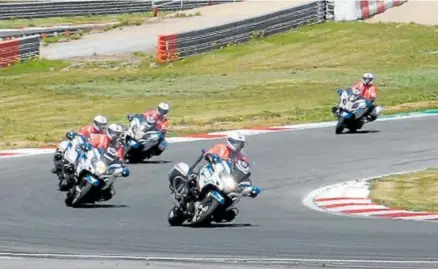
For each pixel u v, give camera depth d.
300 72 150.25
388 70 150.25
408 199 66.00
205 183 53.88
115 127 65.94
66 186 70.19
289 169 80.31
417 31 179.88
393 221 56.59
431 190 69.44
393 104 118.81
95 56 169.00
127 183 73.94
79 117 114.56
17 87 138.75
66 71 156.38
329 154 87.25
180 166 55.41
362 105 97.69
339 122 98.44
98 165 62.72
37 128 106.81
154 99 127.50
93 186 62.84
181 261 42.59
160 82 142.25
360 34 179.00
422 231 51.97
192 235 51.28
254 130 102.62
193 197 54.78
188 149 91.12
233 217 55.81
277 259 43.12
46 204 64.38
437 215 59.22
